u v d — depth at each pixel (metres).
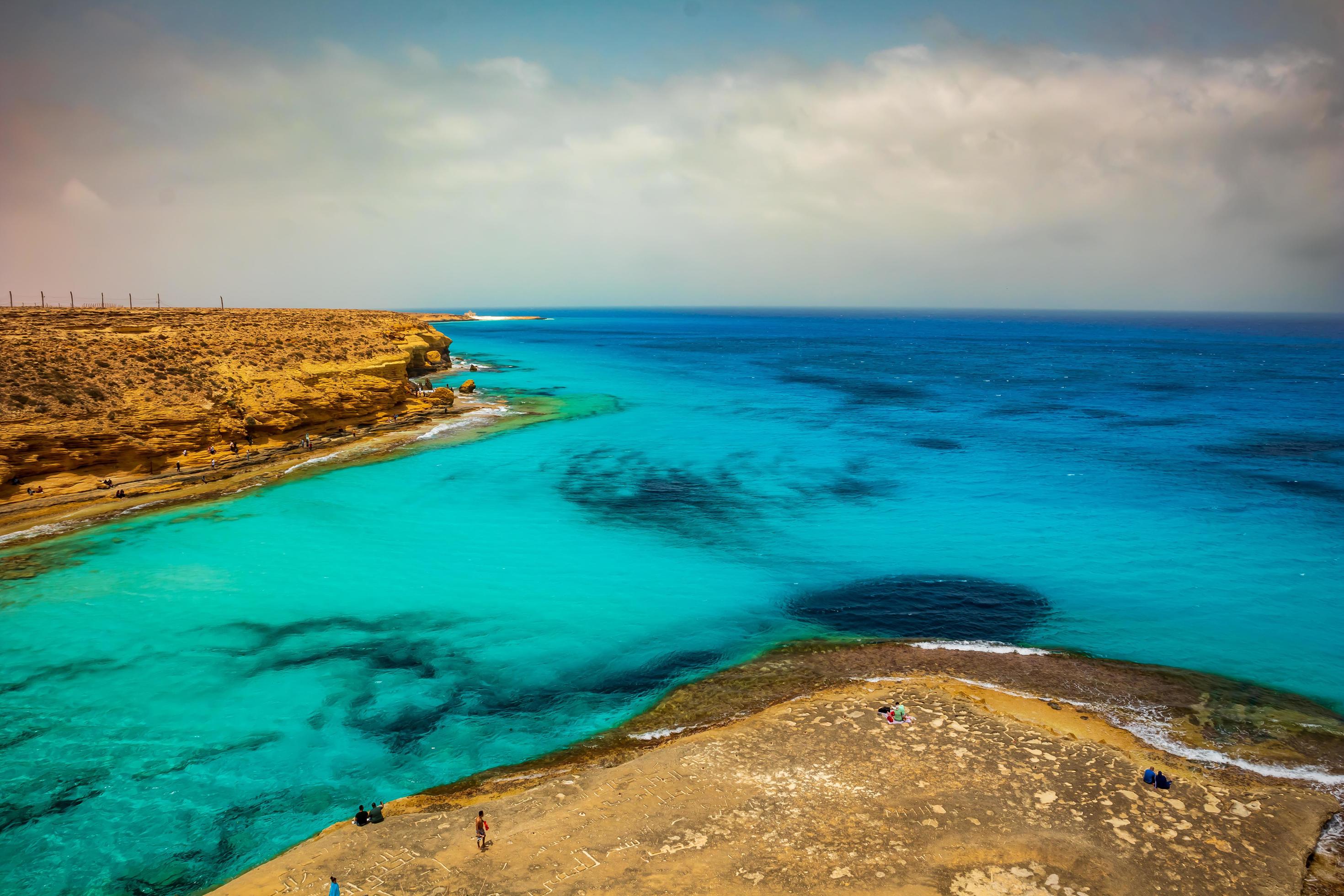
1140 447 56.75
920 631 26.72
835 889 14.66
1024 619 27.58
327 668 24.11
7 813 17.36
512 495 43.28
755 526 38.22
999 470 49.31
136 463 44.62
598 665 24.56
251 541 35.00
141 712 21.50
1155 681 23.11
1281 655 24.81
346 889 14.70
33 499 39.28
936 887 14.73
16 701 21.89
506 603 29.19
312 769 19.17
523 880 14.92
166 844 16.52
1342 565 32.53
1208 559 33.25
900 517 39.44
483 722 21.34
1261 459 52.34
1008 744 19.59
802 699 22.23
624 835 16.31
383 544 35.12
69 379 45.28
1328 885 14.84
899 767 18.67
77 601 28.59
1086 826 16.50
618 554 34.34
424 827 16.61
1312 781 18.31
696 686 23.25
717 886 14.77
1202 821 16.67
